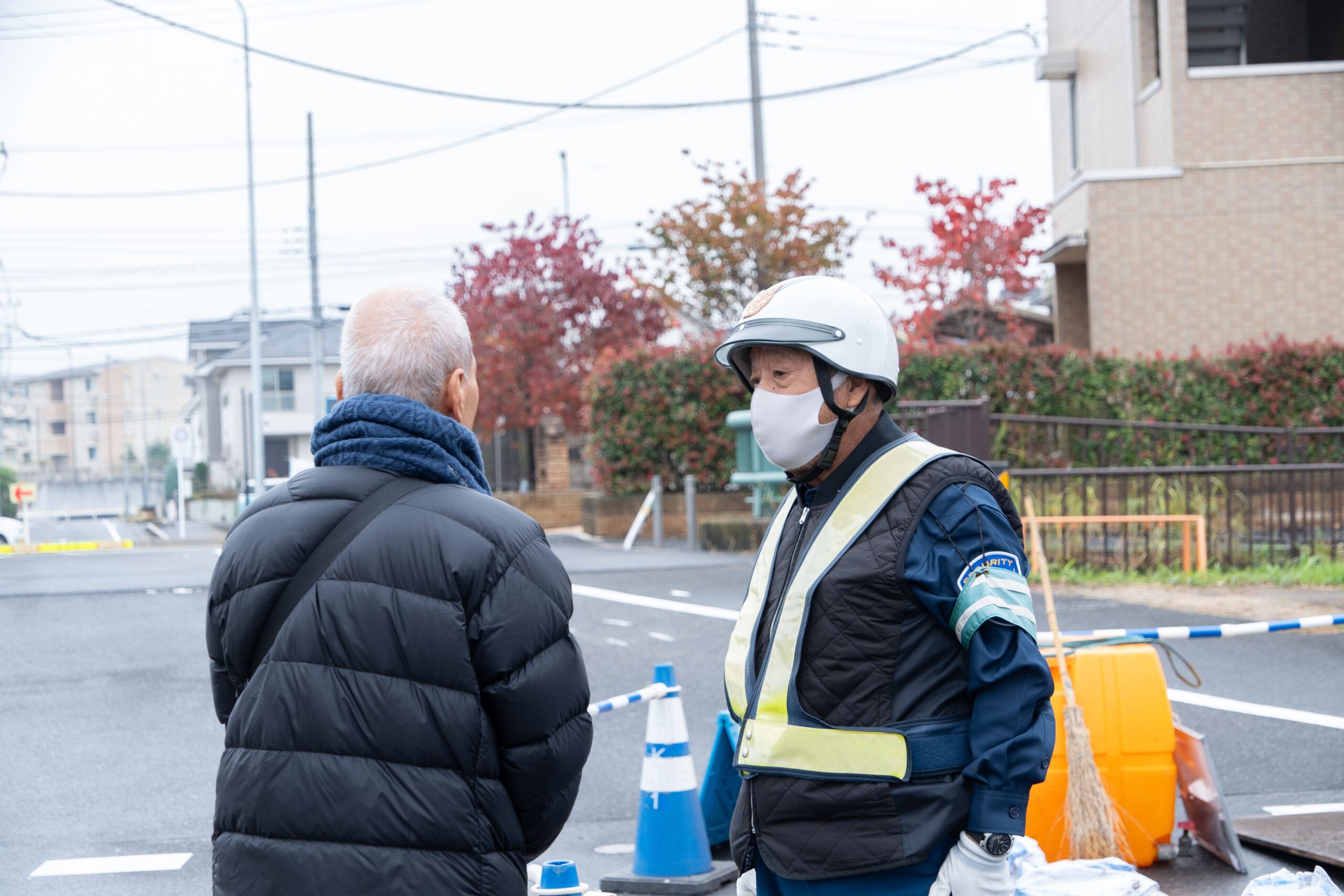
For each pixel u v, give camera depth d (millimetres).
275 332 55844
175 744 6980
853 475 2486
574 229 26203
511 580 2105
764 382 2508
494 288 25828
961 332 22922
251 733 2070
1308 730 6719
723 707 7555
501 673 2064
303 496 2201
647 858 4688
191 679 8578
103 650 9602
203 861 5059
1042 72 21922
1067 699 4516
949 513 2338
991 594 2270
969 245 21062
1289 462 15008
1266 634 9180
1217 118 18531
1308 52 20547
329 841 1996
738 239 20047
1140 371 16812
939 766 2297
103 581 13875
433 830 1997
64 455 96688
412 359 2295
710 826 4867
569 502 22719
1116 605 10281
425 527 2111
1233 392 16797
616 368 18141
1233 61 20328
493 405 25828
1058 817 4617
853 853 2295
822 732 2342
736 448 16906
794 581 2436
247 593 2154
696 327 24609
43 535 37812
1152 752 4664
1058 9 22781
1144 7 19562
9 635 10234
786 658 2406
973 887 2256
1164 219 18531
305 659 2064
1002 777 2227
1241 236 18484
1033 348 16719
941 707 2332
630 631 9859
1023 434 15984
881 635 2338
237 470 52312
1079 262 20609
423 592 2066
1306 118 18406
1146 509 12414
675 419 17875
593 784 6199
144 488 59125
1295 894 3684
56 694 8172
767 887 2512
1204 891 4391
